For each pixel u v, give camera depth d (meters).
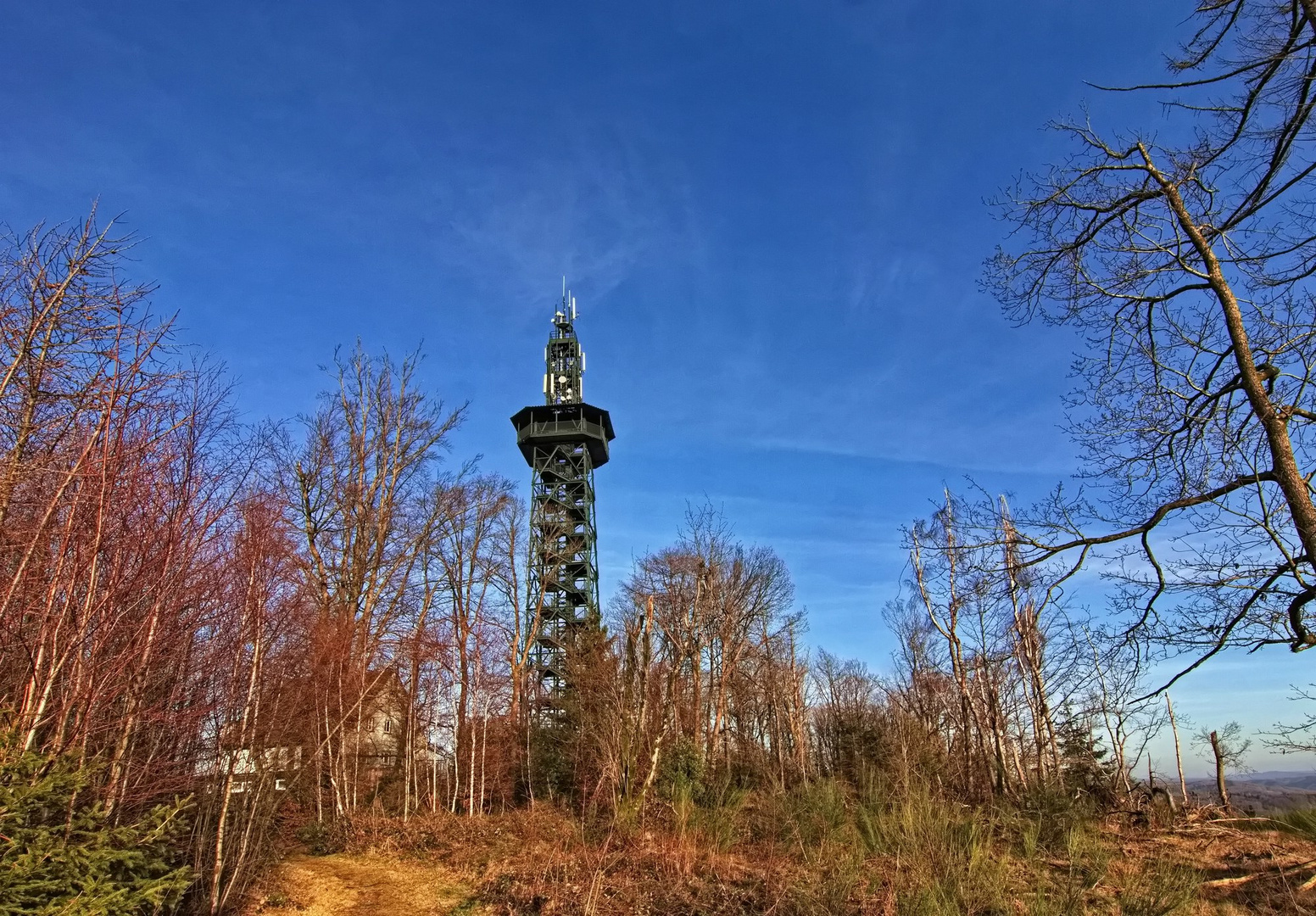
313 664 22.16
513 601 36.00
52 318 8.92
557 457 53.03
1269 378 8.85
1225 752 20.94
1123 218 9.60
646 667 24.28
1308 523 8.00
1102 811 20.39
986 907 10.93
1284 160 8.26
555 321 57.78
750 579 36.75
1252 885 12.42
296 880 16.23
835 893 11.61
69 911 6.71
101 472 9.14
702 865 15.38
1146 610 9.55
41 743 9.05
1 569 8.95
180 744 12.38
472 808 26.83
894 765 20.31
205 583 11.56
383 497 29.38
